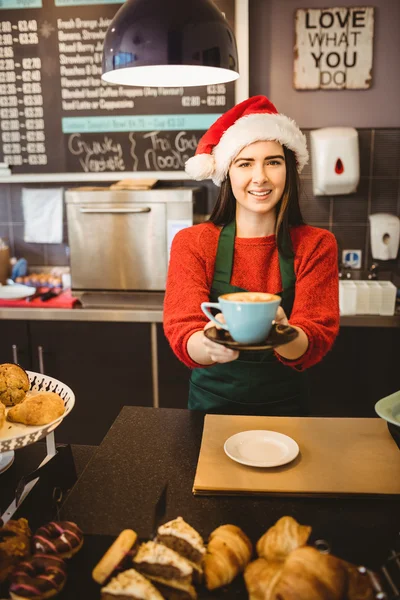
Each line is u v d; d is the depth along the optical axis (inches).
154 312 104.0
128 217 107.7
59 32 114.3
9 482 45.6
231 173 59.2
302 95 115.6
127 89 115.4
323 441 47.4
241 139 56.8
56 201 124.8
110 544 36.0
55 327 106.9
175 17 46.7
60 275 125.4
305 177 119.0
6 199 126.0
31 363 109.0
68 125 118.5
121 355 106.9
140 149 118.0
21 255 127.5
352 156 110.1
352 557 33.9
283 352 49.8
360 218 119.8
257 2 112.0
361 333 102.4
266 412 61.5
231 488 40.8
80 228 109.3
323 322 54.9
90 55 114.7
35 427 43.2
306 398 64.4
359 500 40.3
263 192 57.5
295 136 58.8
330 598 27.7
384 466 43.5
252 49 114.3
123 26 47.7
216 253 61.9
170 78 58.6
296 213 62.1
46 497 41.7
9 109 119.0
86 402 109.5
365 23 110.9
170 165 118.1
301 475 42.4
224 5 108.6
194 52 47.0
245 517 38.5
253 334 35.8
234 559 32.0
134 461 46.4
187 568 30.6
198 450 48.2
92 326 106.2
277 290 60.9
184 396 107.6
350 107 115.4
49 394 45.4
